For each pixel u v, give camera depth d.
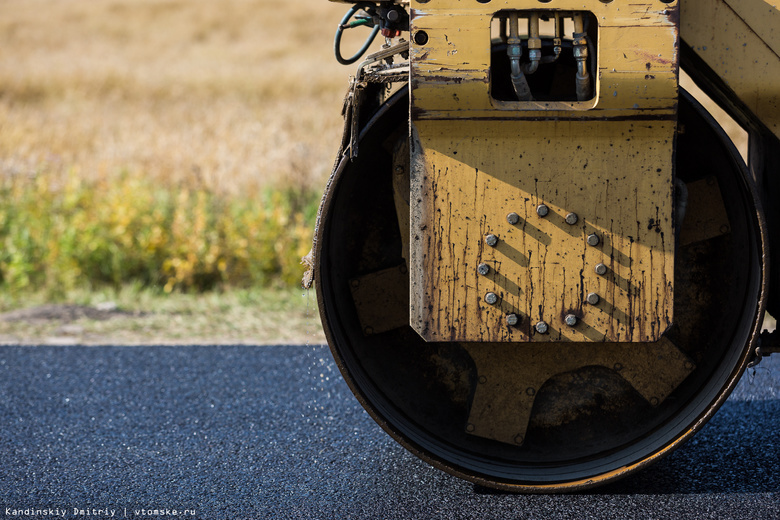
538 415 7.52
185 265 15.67
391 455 8.46
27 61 54.78
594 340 6.50
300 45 63.28
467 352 7.55
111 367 11.36
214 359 11.70
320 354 11.91
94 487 7.72
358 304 7.61
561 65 7.47
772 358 11.27
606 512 7.05
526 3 6.17
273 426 9.29
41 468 8.15
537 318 6.52
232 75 49.31
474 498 7.41
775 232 8.02
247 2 81.56
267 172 19.77
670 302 6.43
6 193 18.12
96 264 16.34
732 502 7.22
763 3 6.45
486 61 6.20
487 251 6.50
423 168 6.46
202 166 19.91
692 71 7.45
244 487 7.71
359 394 7.01
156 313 14.31
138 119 31.28
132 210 16.66
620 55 6.14
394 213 7.65
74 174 18.48
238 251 15.90
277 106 37.75
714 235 7.25
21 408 9.84
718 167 7.18
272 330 13.29
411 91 6.27
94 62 54.88
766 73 6.51
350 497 7.48
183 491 7.64
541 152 6.38
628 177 6.35
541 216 6.43
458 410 7.59
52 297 15.41
